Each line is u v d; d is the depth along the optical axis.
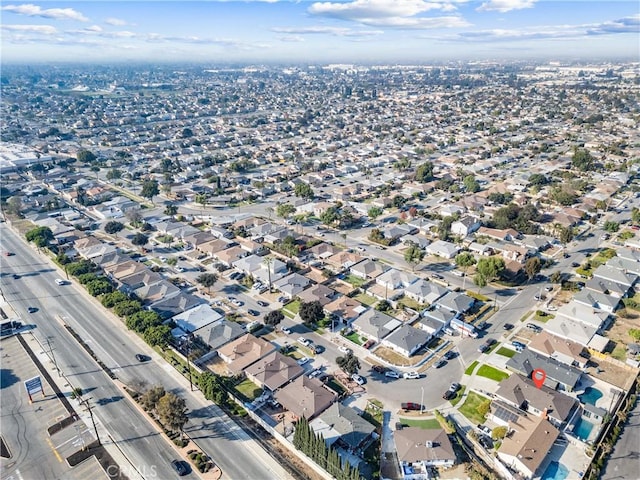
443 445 85.69
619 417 93.88
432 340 122.88
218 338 121.44
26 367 113.44
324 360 115.56
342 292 148.62
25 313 137.50
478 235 185.75
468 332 123.69
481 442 89.00
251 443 90.12
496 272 141.12
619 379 105.56
